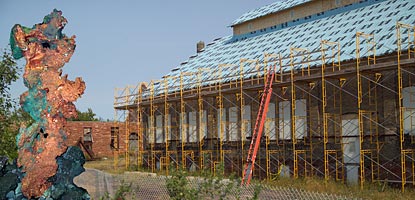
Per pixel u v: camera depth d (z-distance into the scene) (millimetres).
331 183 24688
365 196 21047
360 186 23609
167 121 40875
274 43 37031
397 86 23891
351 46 27484
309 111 28312
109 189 21734
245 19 43844
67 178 7867
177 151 39594
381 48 25094
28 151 7781
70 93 7863
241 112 31203
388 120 24172
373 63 25312
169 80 43406
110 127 56438
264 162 30812
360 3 33781
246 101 33156
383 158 24141
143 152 42000
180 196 10289
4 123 15352
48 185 7734
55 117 7789
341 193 21891
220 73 36562
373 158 24516
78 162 7992
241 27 44656
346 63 26359
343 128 26438
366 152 24797
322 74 25656
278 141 30172
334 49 28453
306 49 30797
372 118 24891
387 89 24312
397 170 23375
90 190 21734
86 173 26984
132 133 56500
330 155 26484
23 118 15633
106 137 56062
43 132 7734
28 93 7887
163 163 39719
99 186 22922
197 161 37188
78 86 7941
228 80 34500
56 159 7773
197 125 37844
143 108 43469
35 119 7824
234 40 45031
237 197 12000
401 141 21906
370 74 24797
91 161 51812
